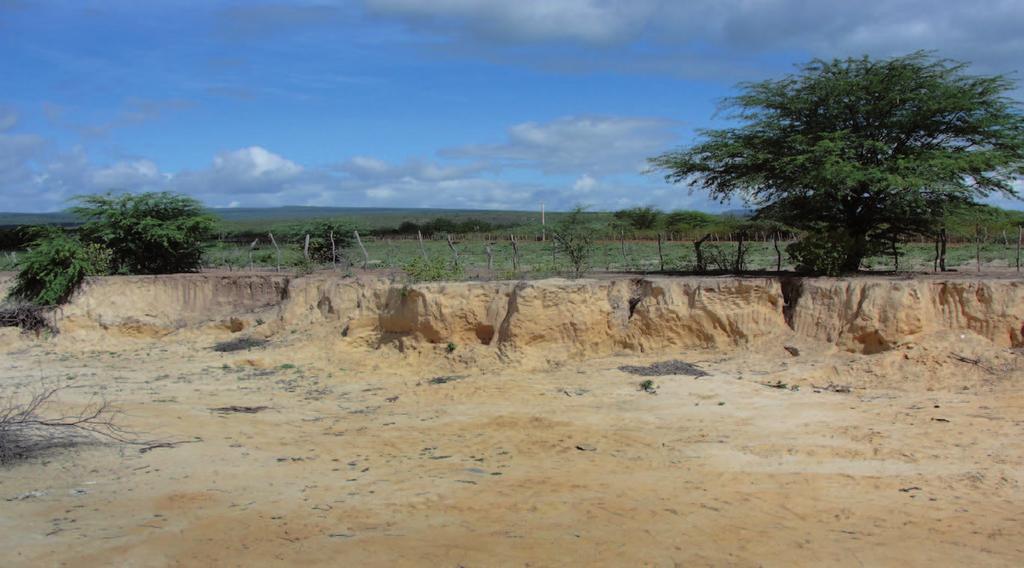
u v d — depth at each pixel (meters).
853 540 8.91
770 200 23.47
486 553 8.75
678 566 8.29
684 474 11.65
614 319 20.72
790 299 19.92
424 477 11.93
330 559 8.70
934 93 20.77
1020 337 16.92
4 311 28.34
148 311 27.95
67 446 13.71
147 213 32.41
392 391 18.95
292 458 13.27
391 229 76.06
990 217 22.30
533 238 49.75
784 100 22.42
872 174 19.55
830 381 17.05
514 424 15.11
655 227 56.00
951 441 12.70
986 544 8.66
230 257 41.12
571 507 10.28
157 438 14.62
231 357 23.41
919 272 22.92
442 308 21.48
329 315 24.91
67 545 9.24
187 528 9.80
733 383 17.17
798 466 11.86
